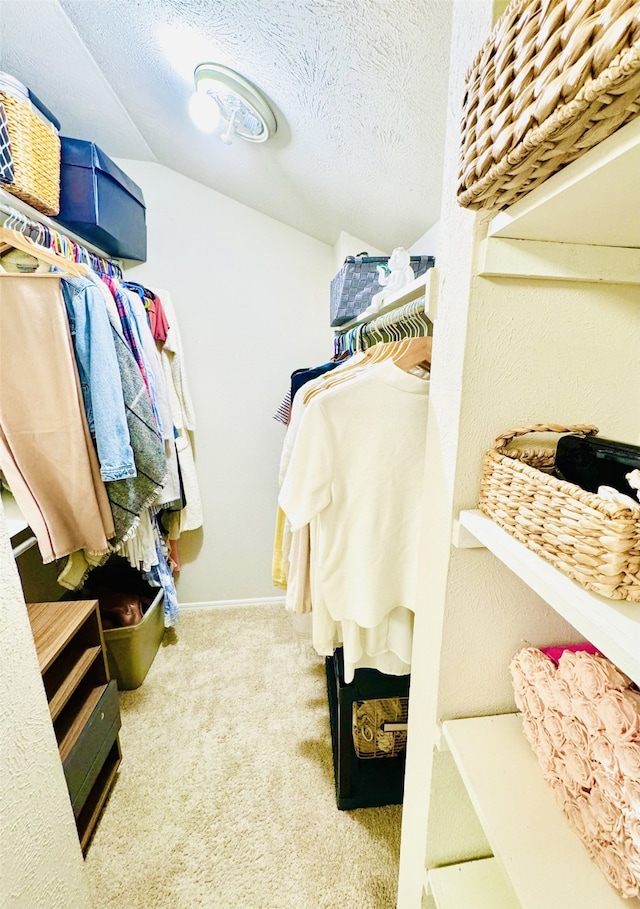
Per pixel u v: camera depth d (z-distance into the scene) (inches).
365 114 32.1
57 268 42.6
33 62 43.6
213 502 82.5
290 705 60.2
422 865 28.3
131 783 48.1
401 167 37.2
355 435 30.5
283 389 78.6
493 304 19.6
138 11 32.7
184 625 80.6
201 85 36.4
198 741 54.0
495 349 20.2
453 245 21.4
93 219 51.0
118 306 49.6
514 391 20.8
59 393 39.7
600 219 16.0
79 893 26.8
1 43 40.7
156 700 61.2
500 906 24.7
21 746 21.9
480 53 14.4
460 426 20.9
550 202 14.4
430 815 26.6
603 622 11.8
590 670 18.2
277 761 50.9
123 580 74.1
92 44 41.2
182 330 73.5
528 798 19.7
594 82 9.2
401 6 22.2
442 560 23.3
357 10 23.6
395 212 46.9
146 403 47.6
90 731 42.4
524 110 11.8
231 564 86.1
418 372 32.4
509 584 23.1
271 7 25.7
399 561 32.6
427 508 26.1
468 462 21.3
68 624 42.3
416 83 26.9
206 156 55.7
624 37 8.5
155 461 48.1
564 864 17.1
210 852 40.9
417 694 28.8
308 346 77.0
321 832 42.7
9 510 41.6
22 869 21.5
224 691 63.0
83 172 49.6
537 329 20.2
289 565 44.5
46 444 39.7
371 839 42.1
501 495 18.6
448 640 23.5
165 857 40.6
